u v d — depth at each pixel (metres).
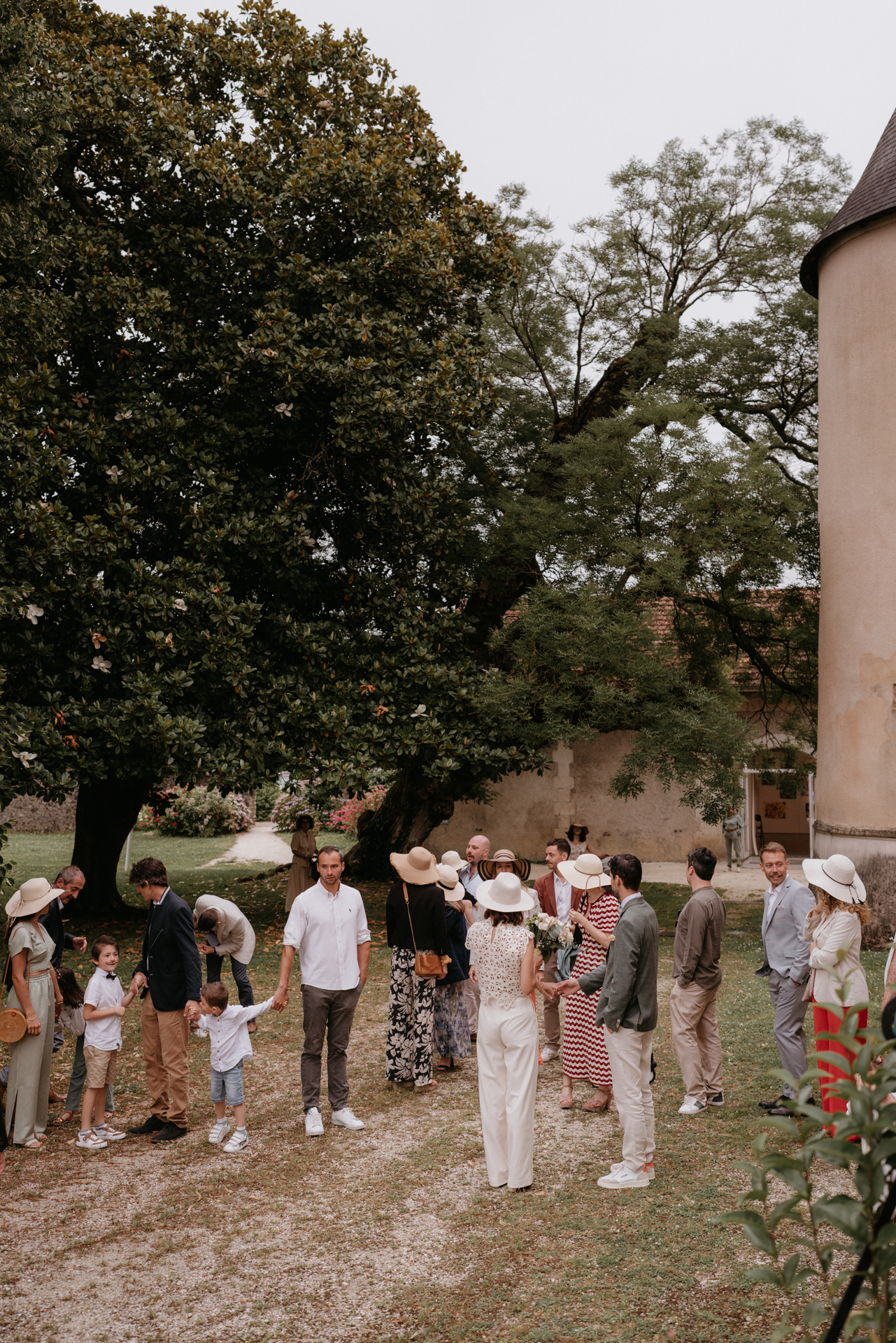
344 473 14.45
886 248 12.96
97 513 13.05
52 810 32.09
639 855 22.47
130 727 11.91
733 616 16.80
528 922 7.47
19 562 11.34
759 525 14.53
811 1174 5.93
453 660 15.28
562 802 22.67
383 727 13.87
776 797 28.19
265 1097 7.71
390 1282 4.84
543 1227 5.37
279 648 14.15
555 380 18.78
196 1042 9.28
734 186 18.02
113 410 12.98
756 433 18.34
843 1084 2.37
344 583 15.05
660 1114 7.06
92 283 12.56
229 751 12.78
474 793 18.33
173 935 6.74
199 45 14.40
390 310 14.15
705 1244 5.10
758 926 15.04
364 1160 6.39
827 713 13.73
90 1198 5.85
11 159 10.32
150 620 12.34
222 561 13.23
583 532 15.73
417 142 15.47
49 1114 7.34
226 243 13.39
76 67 12.84
